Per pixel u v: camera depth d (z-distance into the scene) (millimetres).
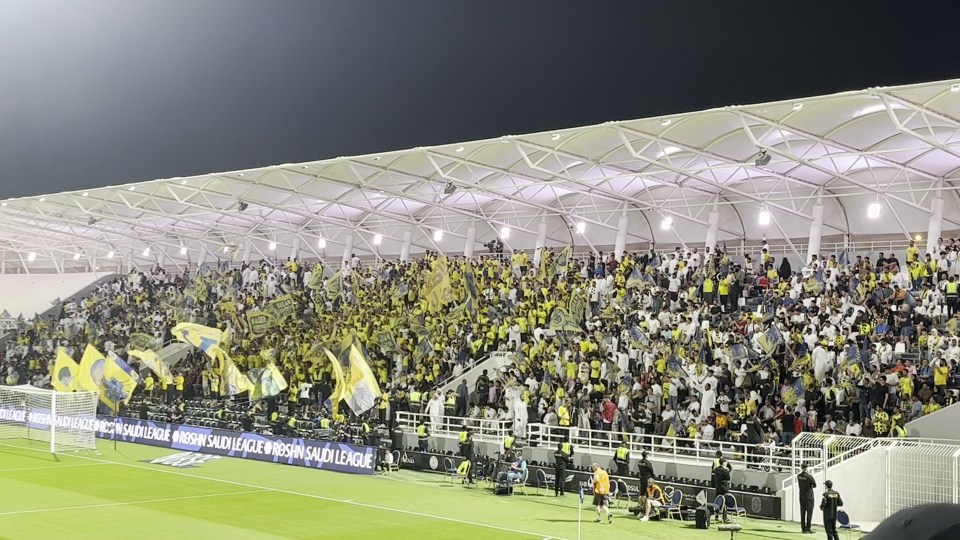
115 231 71000
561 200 52938
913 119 32188
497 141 36219
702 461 31969
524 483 32906
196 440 43062
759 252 48281
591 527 26156
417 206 55781
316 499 30234
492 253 57094
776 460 31484
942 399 31297
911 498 26969
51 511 26484
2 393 48500
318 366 48406
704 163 41000
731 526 24922
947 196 41938
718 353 35969
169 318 63500
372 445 38094
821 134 33781
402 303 52281
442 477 36969
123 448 43656
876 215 38906
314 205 56125
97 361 47062
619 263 46906
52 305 80688
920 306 36438
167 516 26219
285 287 60281
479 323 47062
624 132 34438
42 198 55844
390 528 25344
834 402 32688
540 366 40750
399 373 46781
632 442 33094
